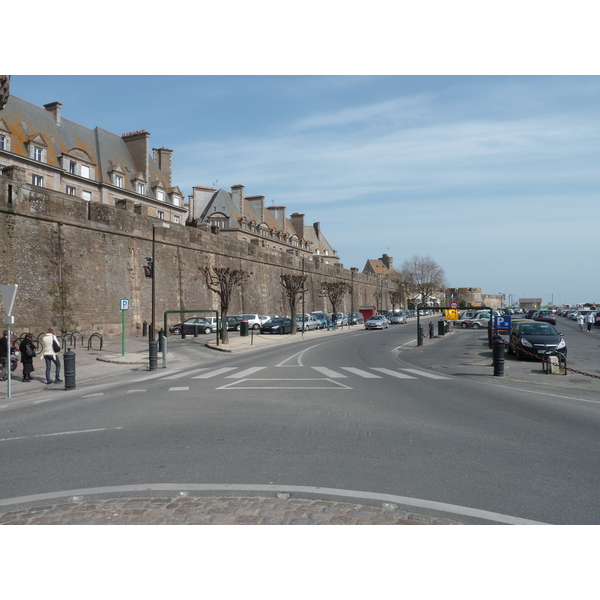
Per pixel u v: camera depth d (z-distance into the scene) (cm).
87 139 5653
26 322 2597
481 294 13312
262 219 8988
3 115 4634
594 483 537
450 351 2483
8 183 2553
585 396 1160
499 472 575
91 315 3050
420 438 738
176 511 460
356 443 710
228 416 913
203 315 4312
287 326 4369
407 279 11331
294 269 6300
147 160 6231
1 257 2484
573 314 7300
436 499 488
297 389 1259
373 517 443
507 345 2305
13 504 489
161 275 3806
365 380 1441
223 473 577
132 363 2031
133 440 745
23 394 1365
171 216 6606
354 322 6206
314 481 545
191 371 1764
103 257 3188
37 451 696
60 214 2870
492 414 926
